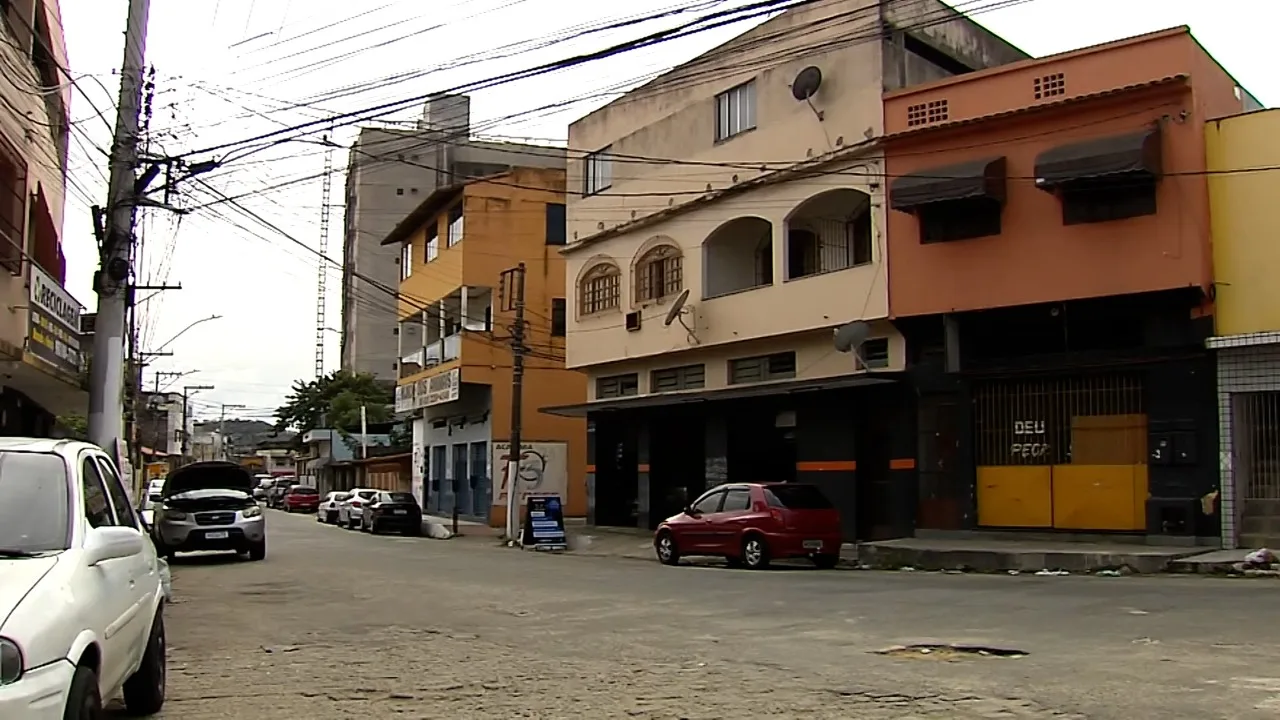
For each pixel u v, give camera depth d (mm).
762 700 7770
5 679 4449
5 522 5758
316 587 17781
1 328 16844
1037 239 21125
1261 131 19156
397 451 65812
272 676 9219
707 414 28969
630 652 10172
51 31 19672
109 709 7812
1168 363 19766
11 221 17609
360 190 84750
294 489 66875
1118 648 9594
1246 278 19109
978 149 22078
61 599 5066
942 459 22719
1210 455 19219
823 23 25188
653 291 30844
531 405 41156
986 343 22438
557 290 42094
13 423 23031
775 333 26281
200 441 123188
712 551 21875
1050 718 6938
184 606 15016
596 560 24766
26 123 18234
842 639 10727
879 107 23750
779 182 26266
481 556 26297
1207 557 17438
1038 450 21469
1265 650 9312
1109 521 20438
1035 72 21328
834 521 21094
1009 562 19047
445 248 43562
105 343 16516
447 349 42594
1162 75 19750
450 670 9344
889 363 23969
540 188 42312
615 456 33969
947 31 25516
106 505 6801
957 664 9039
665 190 30219
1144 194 19906
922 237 22828
